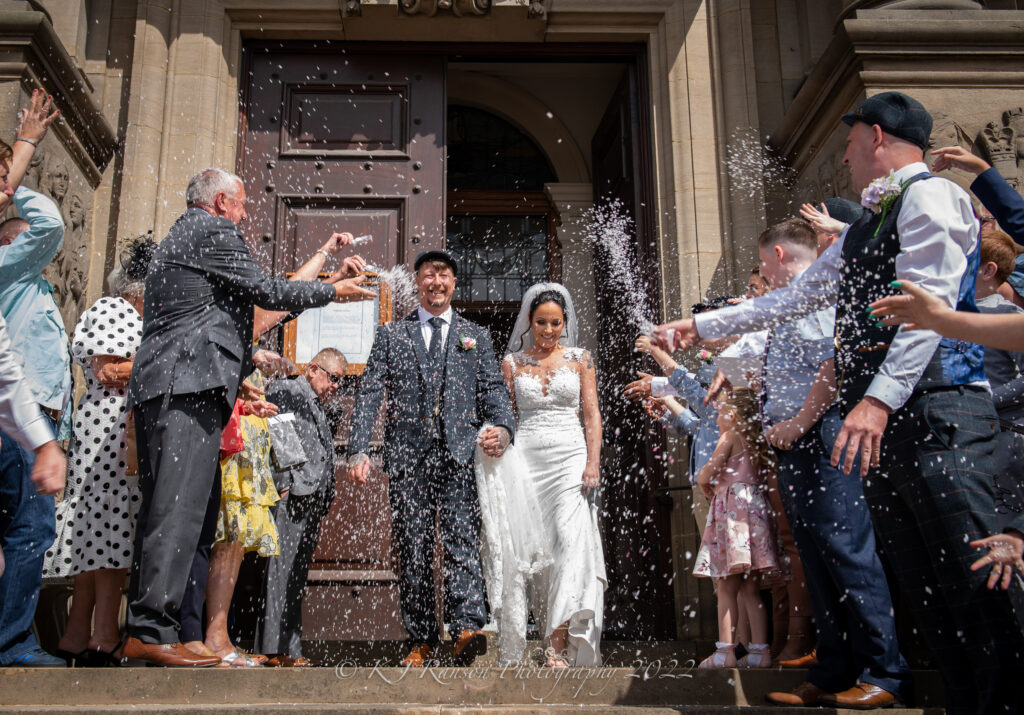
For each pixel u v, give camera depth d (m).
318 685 2.82
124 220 5.28
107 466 3.46
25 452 3.21
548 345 4.28
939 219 2.30
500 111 8.00
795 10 6.11
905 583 2.36
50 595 4.05
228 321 3.14
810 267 2.79
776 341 2.98
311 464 4.05
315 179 5.75
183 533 2.94
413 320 4.20
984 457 2.24
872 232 2.51
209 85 5.63
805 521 2.80
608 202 7.19
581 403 4.41
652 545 5.71
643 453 5.99
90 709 2.50
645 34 6.03
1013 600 2.14
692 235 5.60
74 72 4.83
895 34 4.58
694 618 5.07
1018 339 1.96
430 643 3.75
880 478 2.39
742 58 5.85
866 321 2.46
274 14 5.80
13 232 3.48
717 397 3.80
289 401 4.11
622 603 6.14
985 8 4.92
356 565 4.93
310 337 5.18
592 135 7.96
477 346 4.13
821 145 5.16
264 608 3.89
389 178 5.79
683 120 5.79
